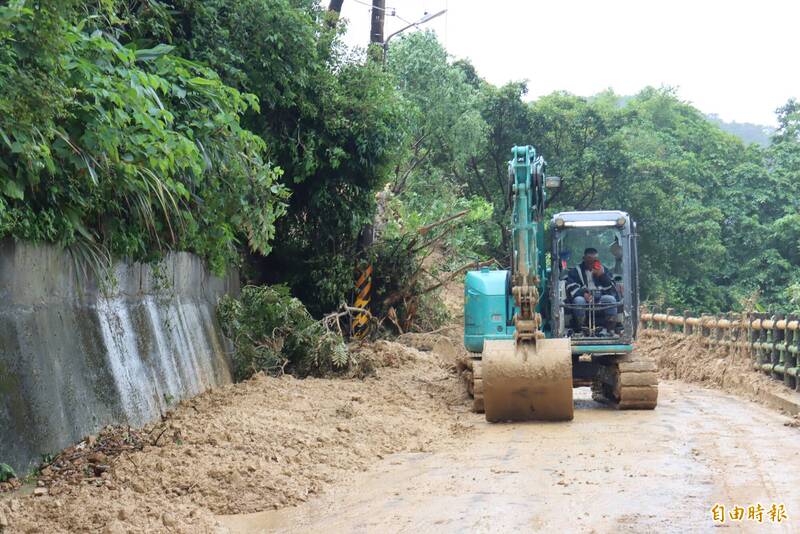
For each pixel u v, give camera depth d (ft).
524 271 45.34
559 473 30.76
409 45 115.34
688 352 74.38
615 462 32.63
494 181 140.97
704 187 178.09
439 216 87.76
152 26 45.78
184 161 34.58
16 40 26.40
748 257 172.14
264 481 29.25
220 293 53.67
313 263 67.82
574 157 139.64
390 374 58.03
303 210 67.26
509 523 24.20
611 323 49.93
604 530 23.22
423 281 77.56
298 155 61.87
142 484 27.91
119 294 36.86
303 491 28.99
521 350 44.21
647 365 49.14
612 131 142.82
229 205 41.91
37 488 26.61
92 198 32.94
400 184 107.45
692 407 50.52
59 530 23.67
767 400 52.39
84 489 26.73
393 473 32.12
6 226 27.22
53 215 30.60
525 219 45.85
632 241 50.42
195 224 40.50
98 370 32.99
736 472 30.19
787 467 31.01
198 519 25.44
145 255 38.91
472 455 35.24
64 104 27.89
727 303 160.97
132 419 34.68
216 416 37.60
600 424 43.34
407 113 67.56
